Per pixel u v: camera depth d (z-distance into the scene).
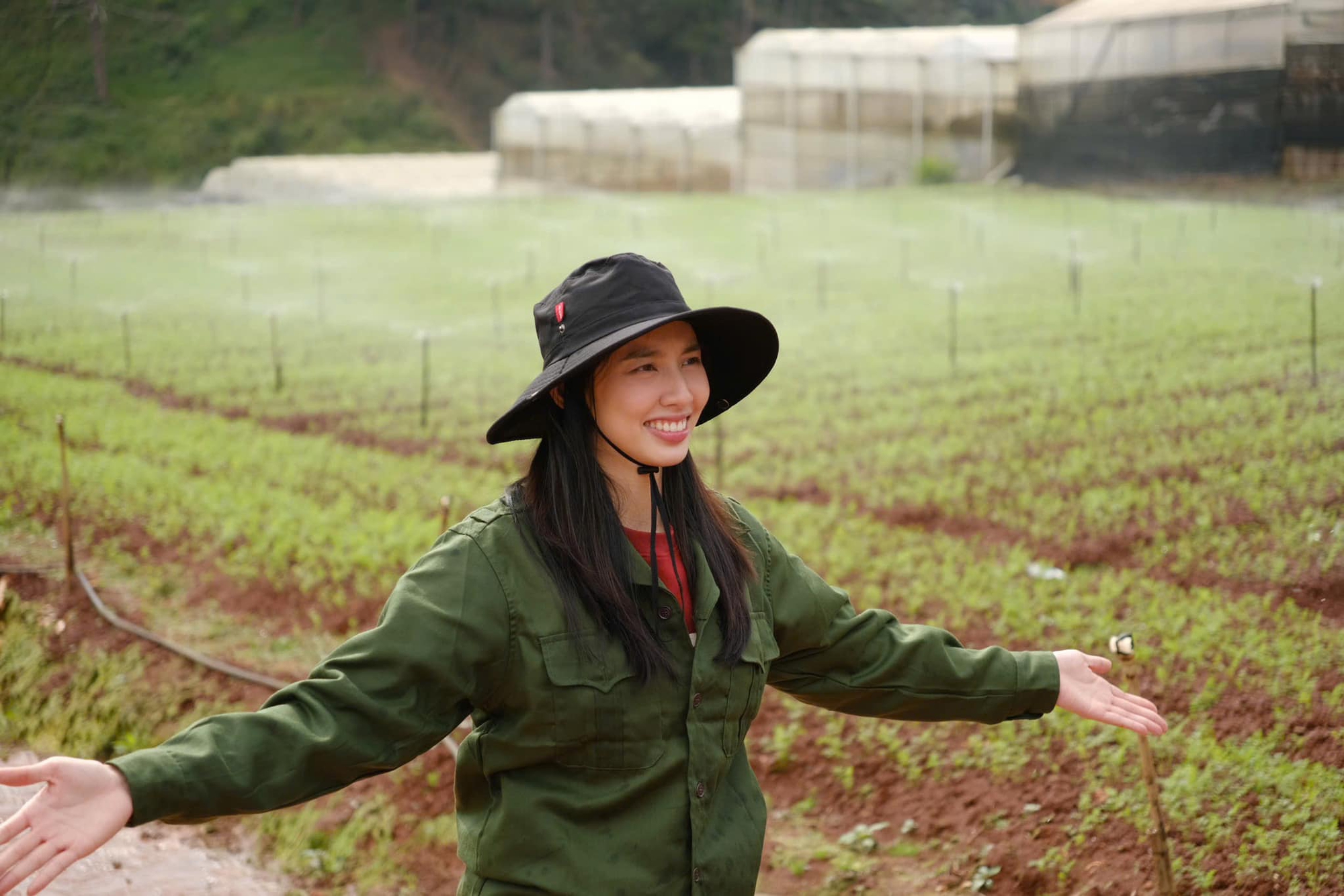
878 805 4.98
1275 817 4.12
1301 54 19.67
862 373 11.54
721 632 2.29
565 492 2.23
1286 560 6.04
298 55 51.00
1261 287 12.19
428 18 55.50
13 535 8.16
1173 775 4.41
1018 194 22.75
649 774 2.21
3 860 1.75
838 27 60.53
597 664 2.18
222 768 1.92
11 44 24.33
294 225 23.50
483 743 2.26
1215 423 8.27
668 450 2.28
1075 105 24.05
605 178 32.22
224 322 15.28
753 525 2.51
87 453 9.70
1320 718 4.64
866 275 16.41
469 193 31.59
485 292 17.45
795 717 5.62
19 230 21.98
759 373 2.59
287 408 11.60
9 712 6.37
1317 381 8.73
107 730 6.11
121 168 27.38
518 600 2.17
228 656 6.60
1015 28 26.11
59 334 14.12
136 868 4.96
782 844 4.88
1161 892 3.66
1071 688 2.55
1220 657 5.19
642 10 59.66
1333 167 19.47
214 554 7.74
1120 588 6.15
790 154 29.59
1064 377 10.22
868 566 7.03
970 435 9.18
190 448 9.97
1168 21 21.64
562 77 57.41
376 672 2.08
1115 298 12.81
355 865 5.02
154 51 42.78
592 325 2.23
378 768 2.09
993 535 7.32
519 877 2.21
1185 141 21.58
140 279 17.77
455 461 9.98
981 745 5.03
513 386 12.41
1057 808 4.56
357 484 9.20
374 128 49.12
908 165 27.72
